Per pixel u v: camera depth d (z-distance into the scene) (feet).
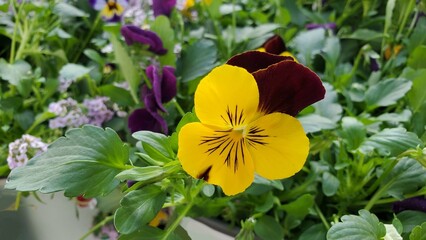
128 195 0.31
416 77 0.47
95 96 0.55
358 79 0.59
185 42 0.63
